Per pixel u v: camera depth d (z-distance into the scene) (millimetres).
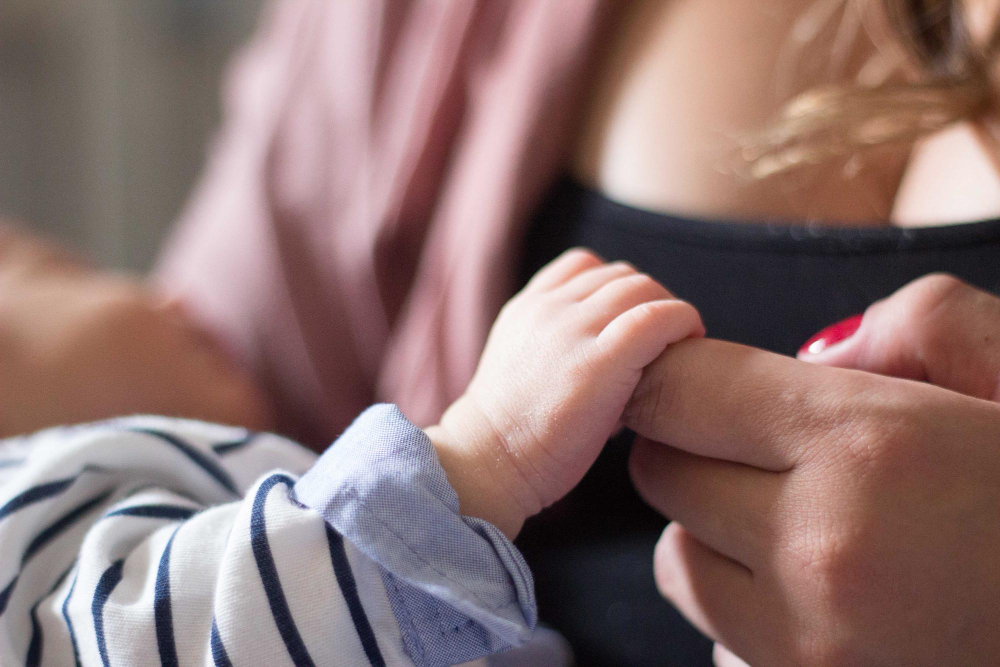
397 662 331
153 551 369
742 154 522
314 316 761
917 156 509
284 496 356
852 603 283
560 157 599
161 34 1623
